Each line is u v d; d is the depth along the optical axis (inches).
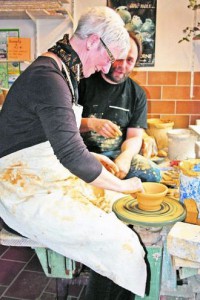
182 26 107.0
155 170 73.4
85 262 47.8
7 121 49.7
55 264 52.6
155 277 50.2
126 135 85.4
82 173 45.9
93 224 47.4
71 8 106.3
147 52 109.0
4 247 92.7
